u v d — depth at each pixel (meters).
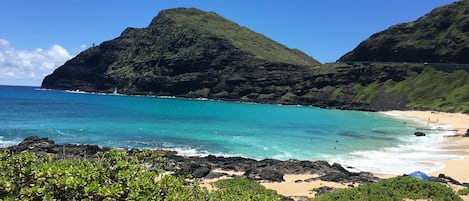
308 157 49.88
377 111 150.75
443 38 194.50
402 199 22.80
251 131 75.19
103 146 54.34
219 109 138.12
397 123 99.44
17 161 11.01
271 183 32.88
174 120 93.00
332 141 64.31
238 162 43.50
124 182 10.45
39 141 49.53
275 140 64.06
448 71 169.38
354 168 42.72
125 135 65.44
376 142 63.88
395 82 178.25
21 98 168.88
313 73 199.88
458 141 65.94
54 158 15.16
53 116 93.56
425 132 79.56
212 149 54.47
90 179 10.22
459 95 143.62
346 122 100.31
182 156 46.69
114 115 101.25
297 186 31.72
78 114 101.00
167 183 11.11
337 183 33.25
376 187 25.47
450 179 35.19
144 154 15.69
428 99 152.75
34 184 9.79
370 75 186.38
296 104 185.75
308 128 83.44
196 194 14.10
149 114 107.69
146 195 10.05
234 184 28.91
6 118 85.81
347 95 179.88
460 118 111.81
